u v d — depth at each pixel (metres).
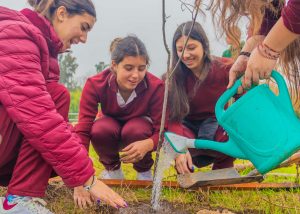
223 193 2.81
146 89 3.19
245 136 2.13
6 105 1.95
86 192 2.44
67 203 2.62
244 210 2.55
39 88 1.98
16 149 2.16
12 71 1.95
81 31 2.37
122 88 3.15
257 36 2.34
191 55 3.02
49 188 2.82
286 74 2.42
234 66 2.32
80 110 3.24
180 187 2.86
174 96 3.10
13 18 2.11
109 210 2.49
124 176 3.52
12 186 2.10
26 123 1.94
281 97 2.10
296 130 2.03
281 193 2.83
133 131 3.13
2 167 2.21
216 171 2.61
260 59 2.02
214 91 3.18
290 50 2.34
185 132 3.16
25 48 2.00
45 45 2.13
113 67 3.10
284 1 2.17
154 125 3.19
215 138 3.20
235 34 2.17
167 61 2.43
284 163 2.84
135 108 3.23
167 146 2.50
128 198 2.66
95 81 3.21
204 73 3.12
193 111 3.28
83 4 2.34
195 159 3.27
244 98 2.12
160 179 2.51
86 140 3.19
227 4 2.10
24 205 2.09
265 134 2.07
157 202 2.50
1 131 2.06
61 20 2.33
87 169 2.04
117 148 3.26
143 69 3.04
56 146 1.97
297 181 3.12
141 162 3.23
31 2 2.38
